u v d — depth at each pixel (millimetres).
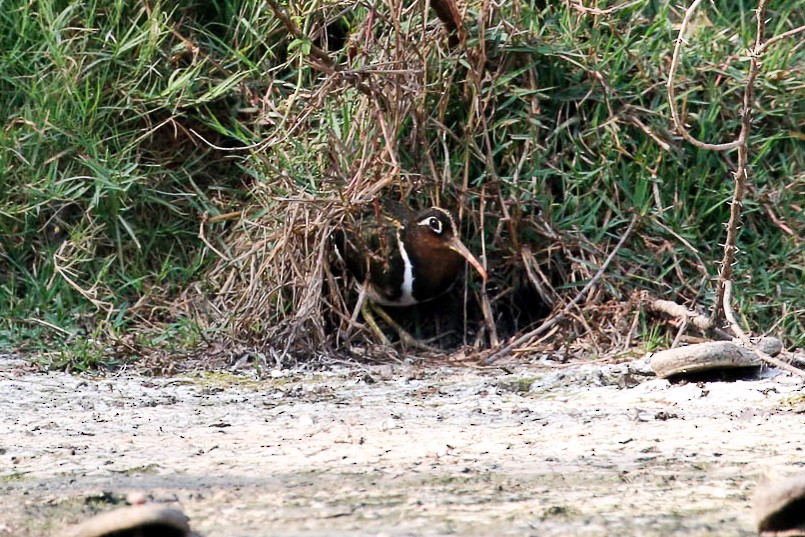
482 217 11828
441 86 12086
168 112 12711
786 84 12586
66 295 12000
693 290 11766
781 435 7754
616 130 12133
